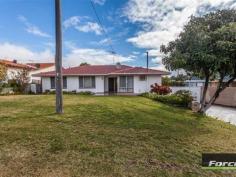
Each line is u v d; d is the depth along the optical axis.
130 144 5.71
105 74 25.77
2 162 4.35
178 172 4.18
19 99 16.75
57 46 9.71
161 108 13.34
